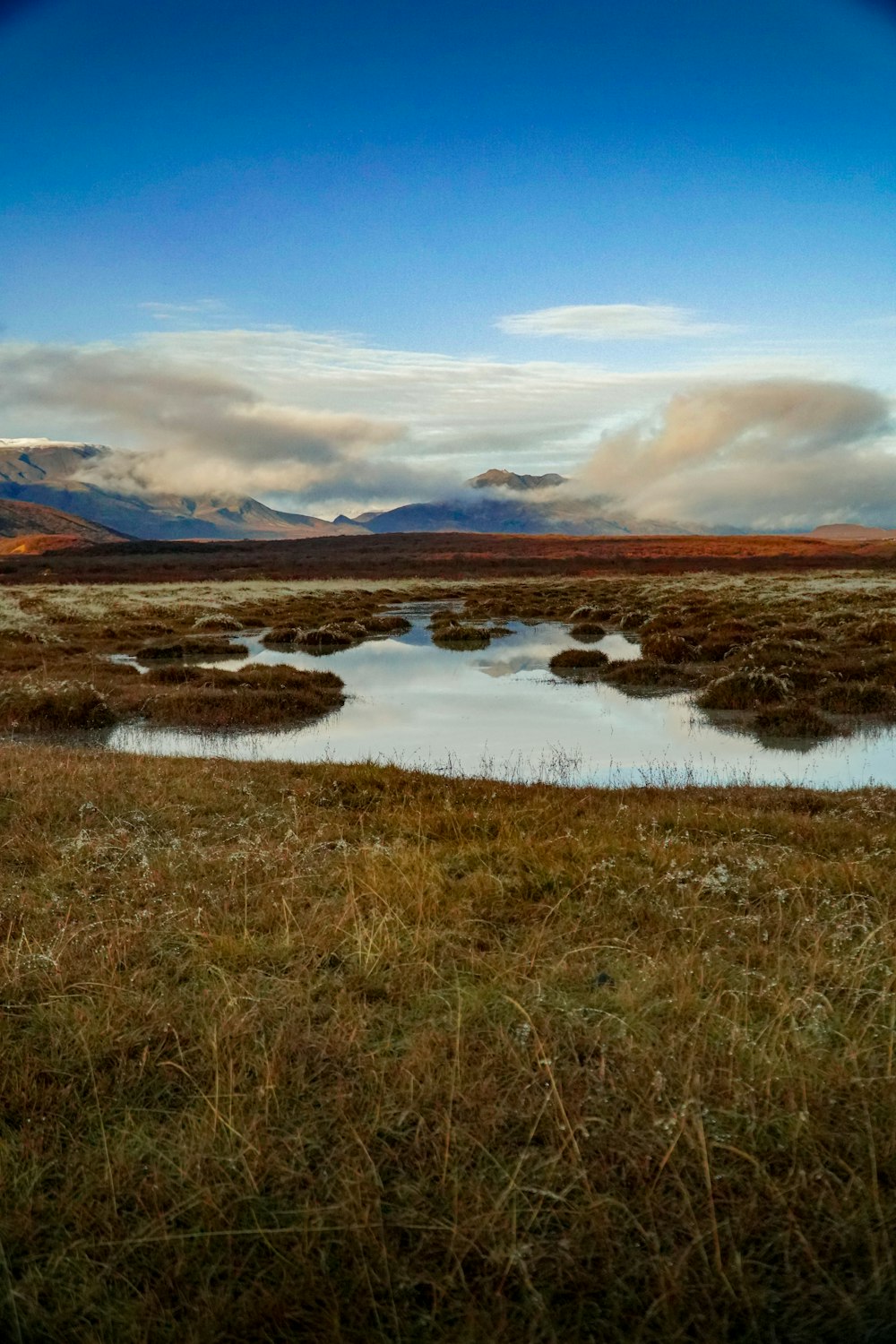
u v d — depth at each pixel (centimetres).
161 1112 402
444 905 658
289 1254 318
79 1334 293
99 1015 479
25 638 3372
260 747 1684
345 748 1667
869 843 884
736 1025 444
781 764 1487
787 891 684
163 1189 348
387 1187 349
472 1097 398
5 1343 290
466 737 1755
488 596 6259
